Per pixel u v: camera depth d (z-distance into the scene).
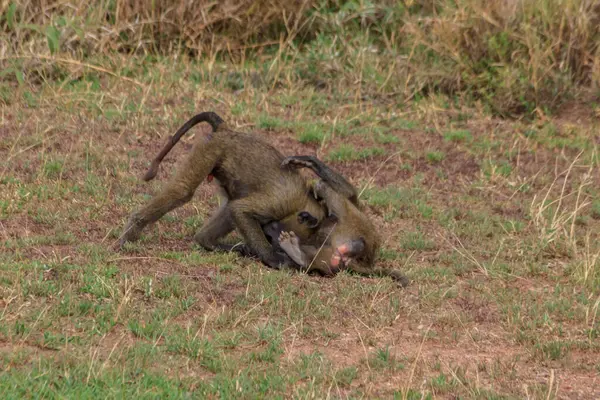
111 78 21.11
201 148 13.39
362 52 22.84
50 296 11.32
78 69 20.98
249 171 13.34
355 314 12.01
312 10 24.31
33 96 19.78
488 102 22.02
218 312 11.57
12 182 15.60
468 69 22.48
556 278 14.03
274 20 23.70
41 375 9.14
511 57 22.41
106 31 21.94
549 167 19.05
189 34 22.72
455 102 22.17
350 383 10.04
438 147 19.70
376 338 11.38
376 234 13.55
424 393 9.74
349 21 24.31
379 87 22.23
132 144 18.20
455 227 15.85
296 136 19.45
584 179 17.80
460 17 22.98
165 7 22.72
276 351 10.66
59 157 16.94
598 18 22.89
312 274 13.36
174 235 14.35
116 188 15.97
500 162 19.00
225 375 9.85
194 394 9.30
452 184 18.06
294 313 11.75
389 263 14.19
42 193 15.13
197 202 15.87
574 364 10.97
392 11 24.17
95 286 11.65
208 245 13.87
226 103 20.55
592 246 15.35
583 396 10.16
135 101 20.22
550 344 11.31
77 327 10.63
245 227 13.29
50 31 21.19
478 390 9.88
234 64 22.62
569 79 22.30
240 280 12.65
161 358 10.11
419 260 14.51
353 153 18.69
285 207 13.30
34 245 13.20
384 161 18.66
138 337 10.66
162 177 16.78
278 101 21.31
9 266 12.03
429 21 23.47
